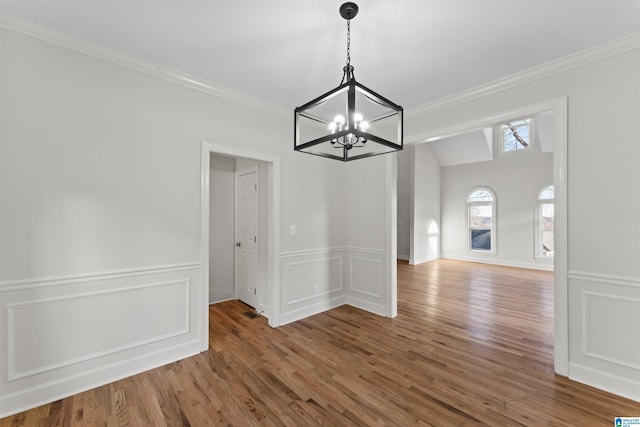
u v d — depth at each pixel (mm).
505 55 2301
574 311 2271
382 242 3730
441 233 8820
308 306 3688
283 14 1854
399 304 4176
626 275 2061
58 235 2037
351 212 4109
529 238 7172
